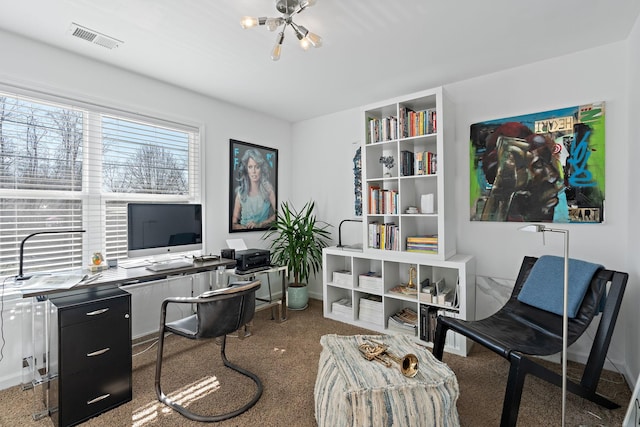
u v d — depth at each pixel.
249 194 3.77
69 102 2.42
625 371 2.20
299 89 3.17
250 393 2.00
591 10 1.92
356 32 2.15
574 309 1.92
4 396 2.00
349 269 3.67
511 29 2.12
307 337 2.86
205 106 3.33
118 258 2.74
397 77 2.88
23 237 2.25
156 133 2.98
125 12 1.92
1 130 2.15
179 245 2.67
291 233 3.62
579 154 2.41
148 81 2.87
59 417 1.67
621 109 2.27
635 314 2.04
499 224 2.77
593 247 2.38
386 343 1.94
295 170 4.31
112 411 1.83
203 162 3.30
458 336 2.54
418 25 2.07
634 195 2.08
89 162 2.56
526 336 1.92
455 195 2.97
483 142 2.82
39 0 1.80
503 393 2.01
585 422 1.72
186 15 1.95
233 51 2.40
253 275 3.07
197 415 1.77
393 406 1.43
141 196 2.88
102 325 1.84
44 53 2.29
